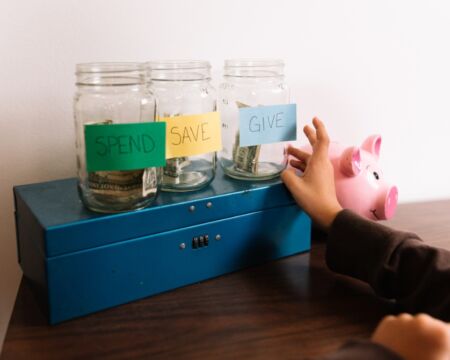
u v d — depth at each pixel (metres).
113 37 0.77
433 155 1.12
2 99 0.73
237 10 0.86
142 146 0.60
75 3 0.74
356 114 1.02
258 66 0.76
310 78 0.95
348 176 0.77
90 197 0.61
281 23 0.90
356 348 0.43
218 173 0.80
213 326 0.57
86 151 0.58
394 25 1.00
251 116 0.72
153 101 0.66
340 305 0.62
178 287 0.66
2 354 0.52
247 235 0.72
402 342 0.44
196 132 0.68
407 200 1.12
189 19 0.82
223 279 0.69
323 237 0.86
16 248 0.78
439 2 1.03
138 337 0.55
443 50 1.07
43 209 0.61
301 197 0.71
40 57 0.73
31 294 0.65
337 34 0.95
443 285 0.56
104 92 0.63
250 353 0.52
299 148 0.85
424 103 1.08
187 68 0.69
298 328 0.57
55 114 0.76
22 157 0.76
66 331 0.56
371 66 1.00
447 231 0.89
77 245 0.56
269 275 0.71
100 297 0.60
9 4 0.70
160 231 0.63
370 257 0.62
